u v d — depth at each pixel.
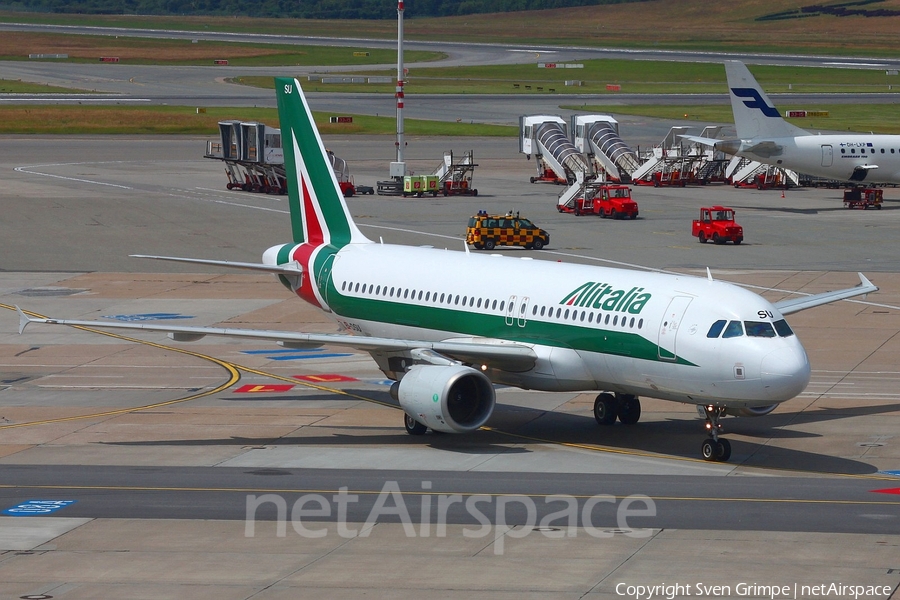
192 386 128.88
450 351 102.38
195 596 65.00
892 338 148.62
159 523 79.00
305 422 111.50
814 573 67.75
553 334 103.25
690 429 108.00
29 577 68.31
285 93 135.38
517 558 71.00
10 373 135.38
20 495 86.06
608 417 108.94
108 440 104.00
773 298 174.88
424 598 64.31
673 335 93.19
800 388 89.06
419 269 119.25
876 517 79.00
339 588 66.06
